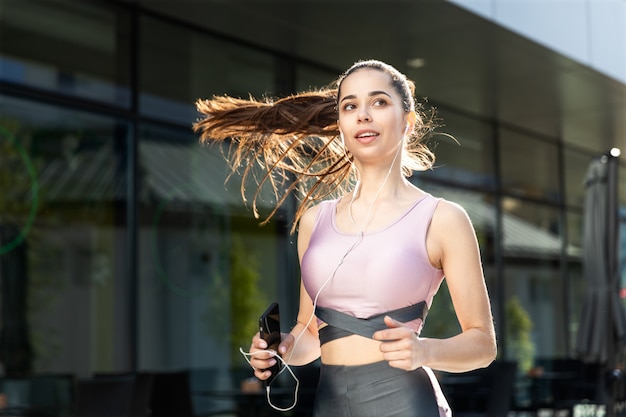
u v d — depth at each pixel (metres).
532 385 9.81
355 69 2.17
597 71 9.27
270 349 2.11
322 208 2.28
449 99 10.48
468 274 2.11
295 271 8.93
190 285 8.19
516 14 8.05
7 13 7.00
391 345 1.84
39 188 7.30
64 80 7.31
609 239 8.29
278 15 7.63
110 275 7.69
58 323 7.40
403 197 2.18
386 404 2.05
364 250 2.12
